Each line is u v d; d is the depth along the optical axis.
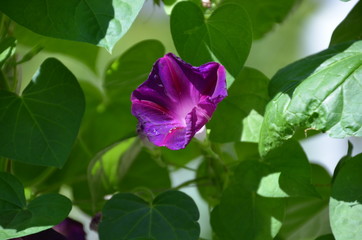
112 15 0.59
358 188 0.63
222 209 0.68
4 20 0.67
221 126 0.67
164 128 0.62
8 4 0.61
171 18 0.64
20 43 0.72
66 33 0.60
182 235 0.62
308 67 0.63
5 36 0.67
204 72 0.61
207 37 0.64
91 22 0.59
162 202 0.64
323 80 0.60
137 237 0.62
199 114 0.61
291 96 0.61
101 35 0.59
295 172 0.66
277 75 0.65
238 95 0.68
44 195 0.63
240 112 0.68
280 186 0.66
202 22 0.65
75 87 0.65
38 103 0.65
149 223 0.63
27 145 0.63
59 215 0.61
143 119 0.62
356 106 0.59
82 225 0.71
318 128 0.59
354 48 0.63
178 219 0.63
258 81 0.69
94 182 0.72
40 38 0.72
